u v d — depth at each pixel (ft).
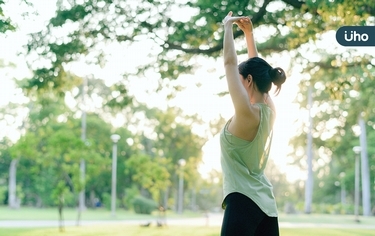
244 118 9.36
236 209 9.37
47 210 183.11
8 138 178.29
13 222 91.66
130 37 44.04
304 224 99.76
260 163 9.73
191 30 42.96
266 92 10.07
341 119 137.80
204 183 210.59
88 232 63.82
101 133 189.78
